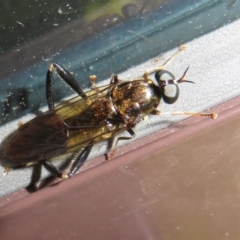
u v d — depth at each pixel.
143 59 0.06
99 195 0.06
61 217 0.06
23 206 0.06
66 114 0.06
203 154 0.06
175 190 0.06
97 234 0.06
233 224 0.06
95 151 0.06
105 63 0.06
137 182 0.06
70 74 0.06
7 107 0.06
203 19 0.06
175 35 0.06
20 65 0.06
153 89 0.06
